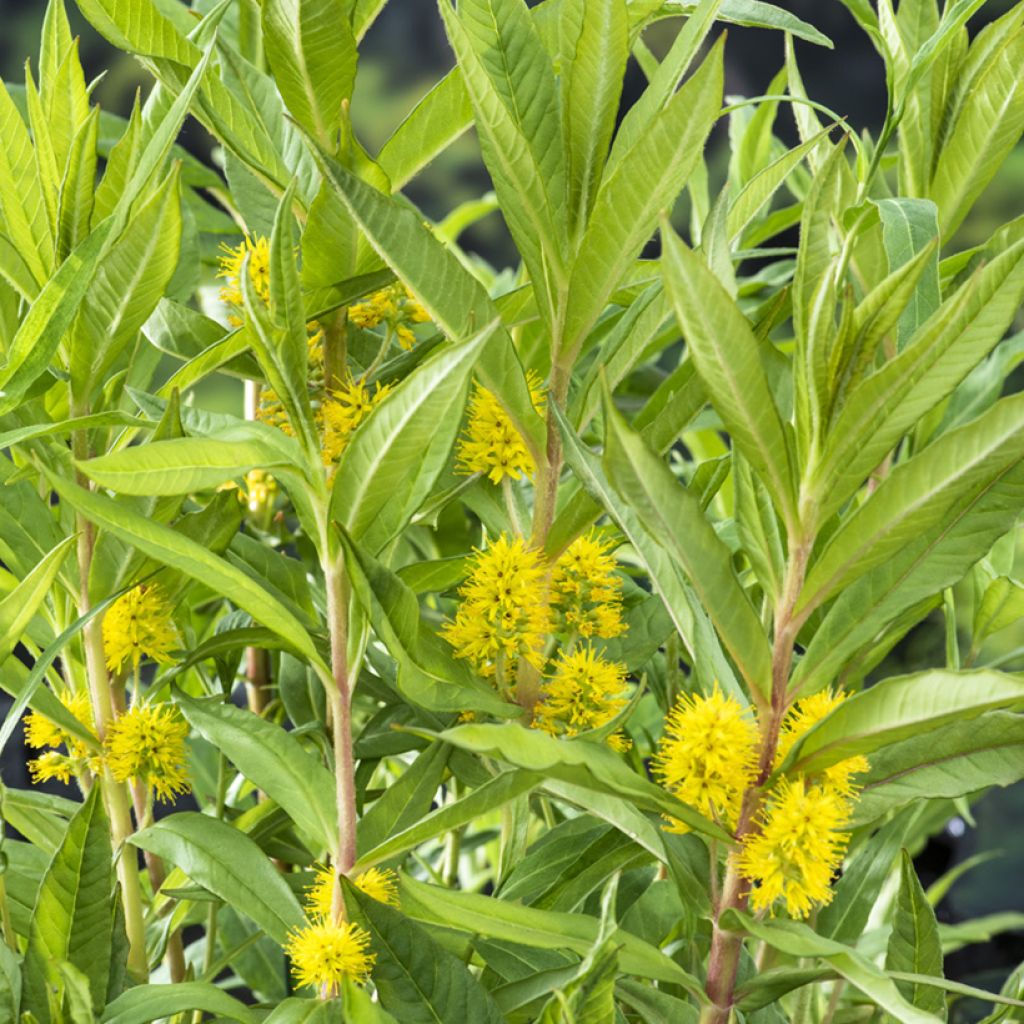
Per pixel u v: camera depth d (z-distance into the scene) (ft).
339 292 3.44
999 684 3.13
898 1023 3.57
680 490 3.16
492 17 3.34
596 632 3.41
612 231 3.31
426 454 3.33
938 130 3.67
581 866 3.42
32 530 3.47
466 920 3.24
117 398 3.50
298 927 3.37
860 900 3.58
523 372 3.33
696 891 3.28
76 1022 3.24
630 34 3.47
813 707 3.27
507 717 3.34
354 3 3.46
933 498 3.18
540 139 3.35
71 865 3.30
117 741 3.43
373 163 3.39
